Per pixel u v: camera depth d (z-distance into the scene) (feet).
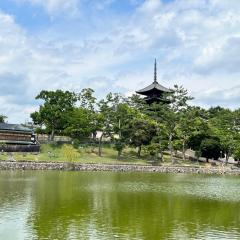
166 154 552.41
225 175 431.02
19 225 141.90
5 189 233.14
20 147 472.85
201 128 511.81
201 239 130.11
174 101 522.06
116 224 147.43
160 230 140.26
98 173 384.06
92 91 569.64
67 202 192.54
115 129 492.95
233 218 163.94
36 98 560.61
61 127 554.05
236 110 580.71
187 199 215.72
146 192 240.53
